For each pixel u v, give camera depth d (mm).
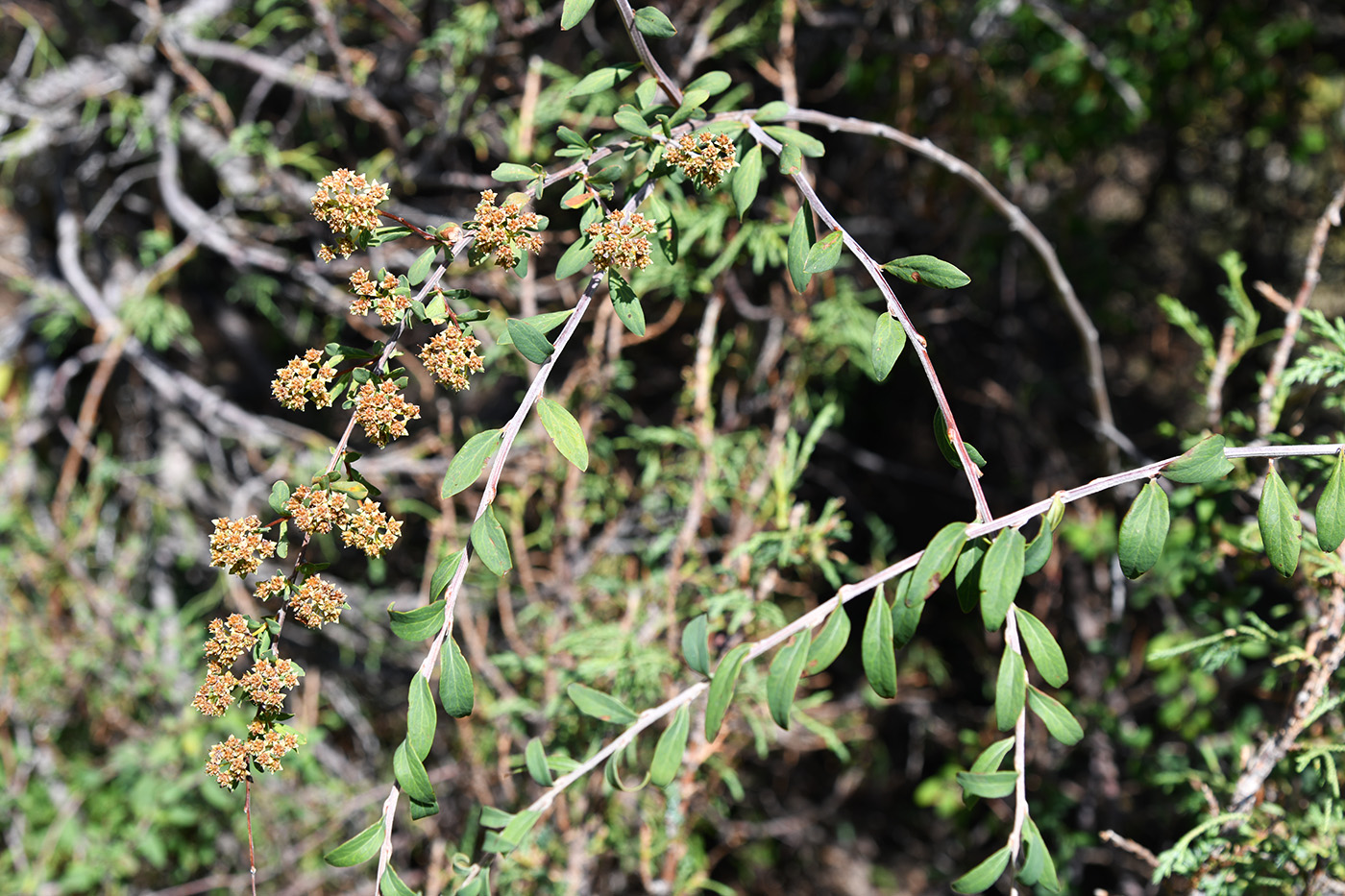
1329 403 1926
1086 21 3363
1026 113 3641
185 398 3645
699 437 2439
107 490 3812
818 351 2865
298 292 3590
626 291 1229
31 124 3332
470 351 1160
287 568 3605
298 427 3504
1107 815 2988
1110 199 4945
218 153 3258
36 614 3418
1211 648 1969
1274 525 1135
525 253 1217
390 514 3373
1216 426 2131
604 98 2803
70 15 3629
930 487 4395
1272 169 4289
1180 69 3564
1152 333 4449
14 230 3924
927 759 4203
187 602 3949
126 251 4047
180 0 3635
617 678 2314
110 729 3516
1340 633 1794
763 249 2283
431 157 2980
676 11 2930
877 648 1080
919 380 4281
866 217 3443
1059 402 4191
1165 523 1095
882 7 3096
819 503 4180
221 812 3250
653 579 2451
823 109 3637
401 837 3213
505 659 2473
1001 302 4082
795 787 4125
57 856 3336
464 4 3023
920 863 4117
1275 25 3584
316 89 3102
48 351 3812
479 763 2705
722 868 3879
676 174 1311
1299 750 1915
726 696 1111
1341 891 1741
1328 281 4430
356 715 3570
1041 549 1066
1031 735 3182
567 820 2389
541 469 2787
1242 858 1755
